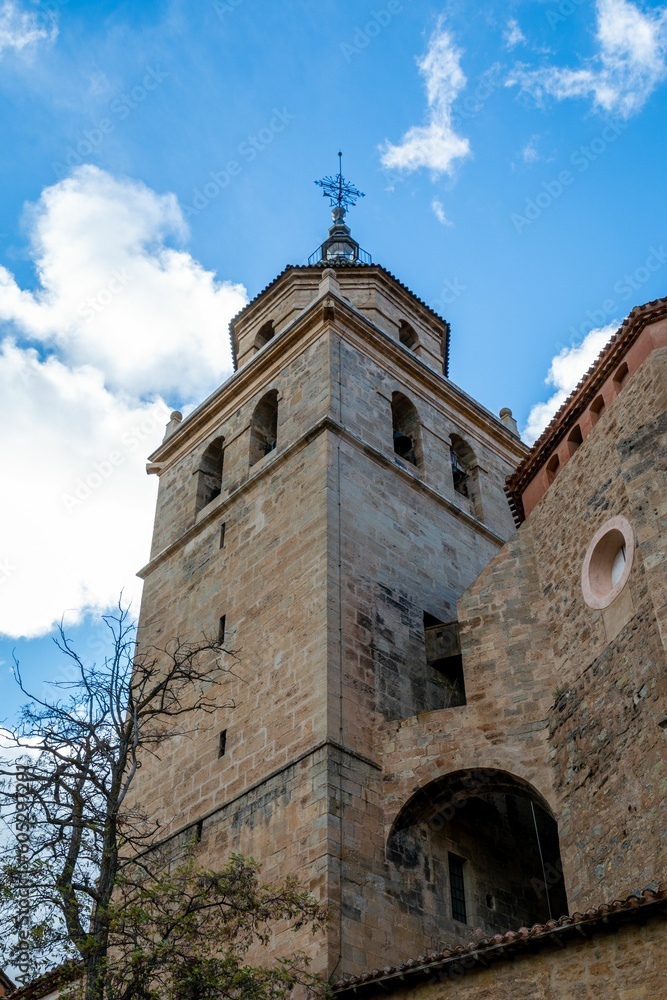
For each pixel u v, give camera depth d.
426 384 36.12
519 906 25.31
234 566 30.78
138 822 27.55
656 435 21.86
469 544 32.94
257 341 39.31
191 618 31.16
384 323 38.84
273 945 21.78
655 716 19.58
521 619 25.19
